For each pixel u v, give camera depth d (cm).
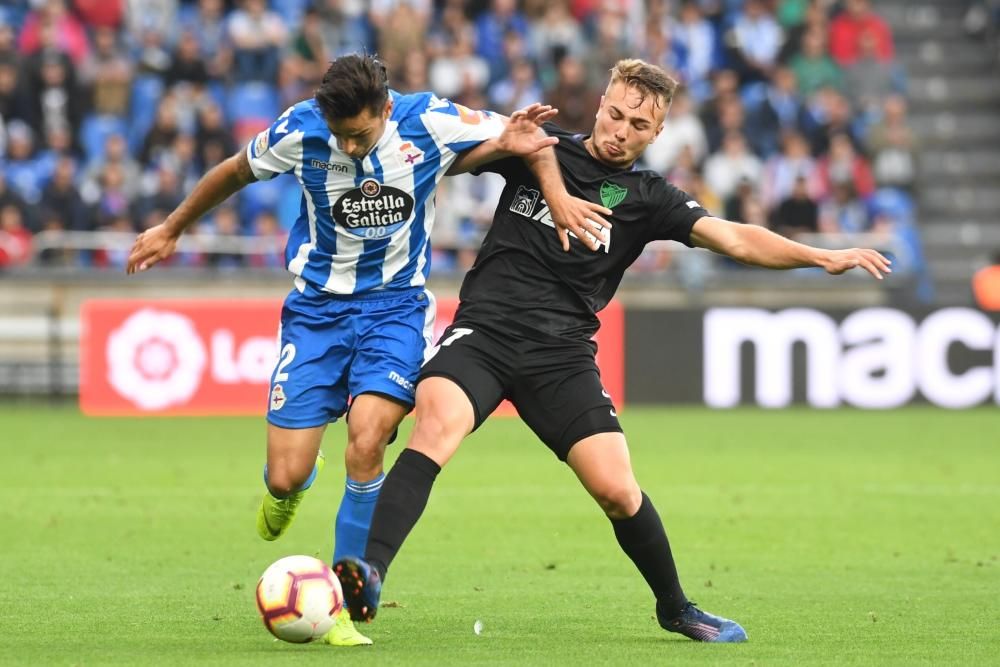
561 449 1931
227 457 4516
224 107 6994
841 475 4172
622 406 6162
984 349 6238
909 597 2408
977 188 8106
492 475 4147
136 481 3950
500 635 2030
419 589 2469
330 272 2077
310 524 3266
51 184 6400
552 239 1967
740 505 3575
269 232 6450
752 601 2367
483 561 2781
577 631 2069
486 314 1953
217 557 2803
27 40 7012
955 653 1903
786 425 5566
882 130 7656
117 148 6450
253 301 5862
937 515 3434
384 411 2011
